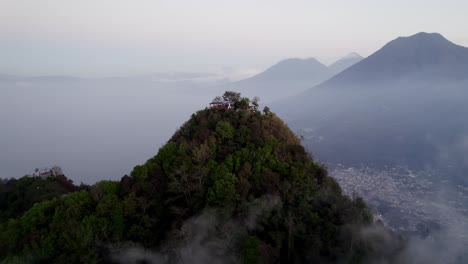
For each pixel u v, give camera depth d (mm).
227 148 57312
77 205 49125
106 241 46344
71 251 44812
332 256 46625
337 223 50062
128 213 48406
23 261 43781
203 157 54281
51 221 48812
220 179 50469
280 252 45594
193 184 51031
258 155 55000
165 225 48844
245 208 47094
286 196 50625
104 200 49469
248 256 41938
